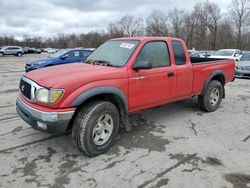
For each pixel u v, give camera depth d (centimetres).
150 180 325
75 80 355
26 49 6122
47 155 385
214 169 353
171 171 346
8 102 698
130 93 422
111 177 331
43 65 1190
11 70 1703
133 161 372
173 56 502
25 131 474
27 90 382
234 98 798
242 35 6016
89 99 380
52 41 9669
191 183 320
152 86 457
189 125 526
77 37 8944
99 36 8456
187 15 7131
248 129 508
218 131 495
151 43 464
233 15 6112
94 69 404
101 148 387
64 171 342
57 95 341
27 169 345
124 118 432
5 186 307
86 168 351
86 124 361
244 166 362
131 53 434
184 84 527
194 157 386
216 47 6519
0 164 355
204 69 577
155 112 613
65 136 454
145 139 450
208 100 603
